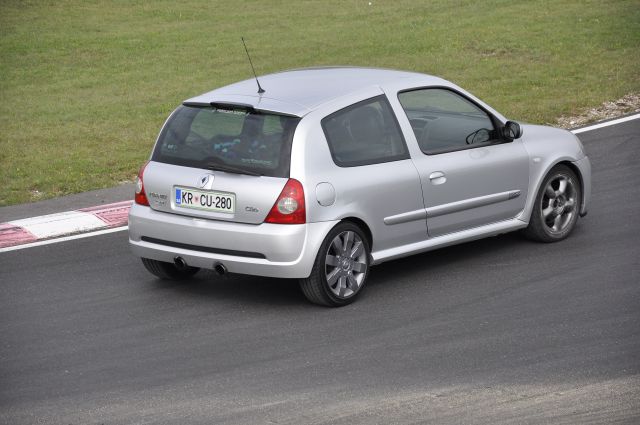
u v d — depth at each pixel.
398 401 14.45
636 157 29.81
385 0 62.69
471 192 20.48
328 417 13.95
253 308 18.75
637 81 40.50
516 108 37.03
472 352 16.31
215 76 44.88
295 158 18.00
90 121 37.91
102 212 26.05
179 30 55.31
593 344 16.53
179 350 16.81
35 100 41.56
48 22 57.12
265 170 18.06
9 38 53.06
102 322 18.34
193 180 18.56
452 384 15.03
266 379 15.43
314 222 17.97
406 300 18.95
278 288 19.89
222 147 18.59
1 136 35.88
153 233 19.06
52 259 22.38
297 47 50.28
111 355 16.73
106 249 23.00
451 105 20.58
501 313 18.14
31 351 17.03
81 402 14.82
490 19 54.59
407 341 16.88
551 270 20.47
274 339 17.14
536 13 55.44
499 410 14.05
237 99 19.12
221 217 18.30
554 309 18.27
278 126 18.31
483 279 20.05
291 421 13.87
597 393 14.56
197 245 18.53
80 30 55.16
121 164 31.58
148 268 20.25
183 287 20.17
